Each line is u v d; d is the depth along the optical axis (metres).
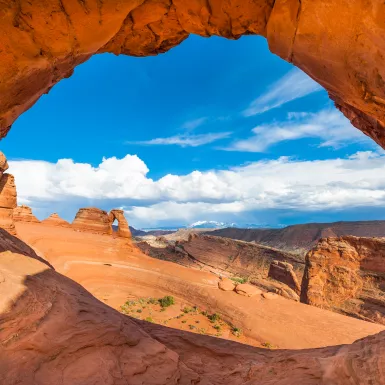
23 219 42.97
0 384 3.96
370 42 4.14
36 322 5.26
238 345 9.83
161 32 7.10
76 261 31.72
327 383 5.71
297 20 4.89
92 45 5.78
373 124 6.46
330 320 23.70
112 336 6.32
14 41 4.84
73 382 4.71
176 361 7.12
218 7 5.98
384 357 5.24
